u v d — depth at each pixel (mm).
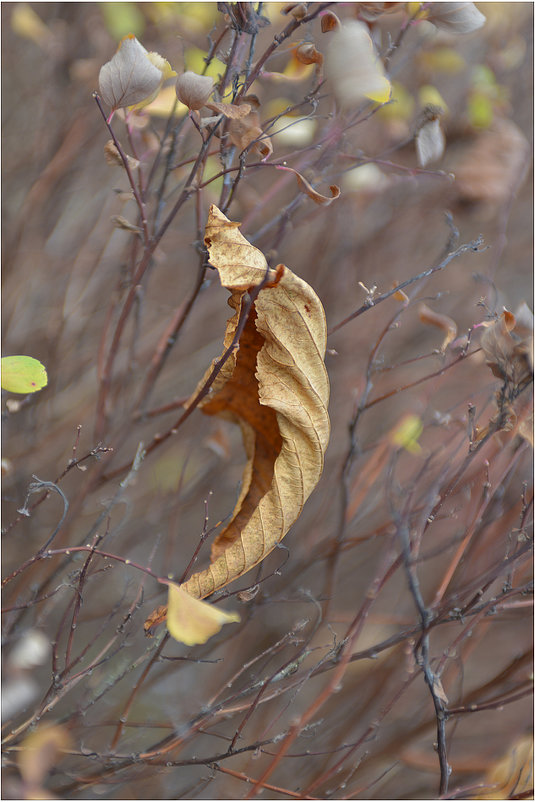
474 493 857
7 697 806
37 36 987
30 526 940
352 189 898
